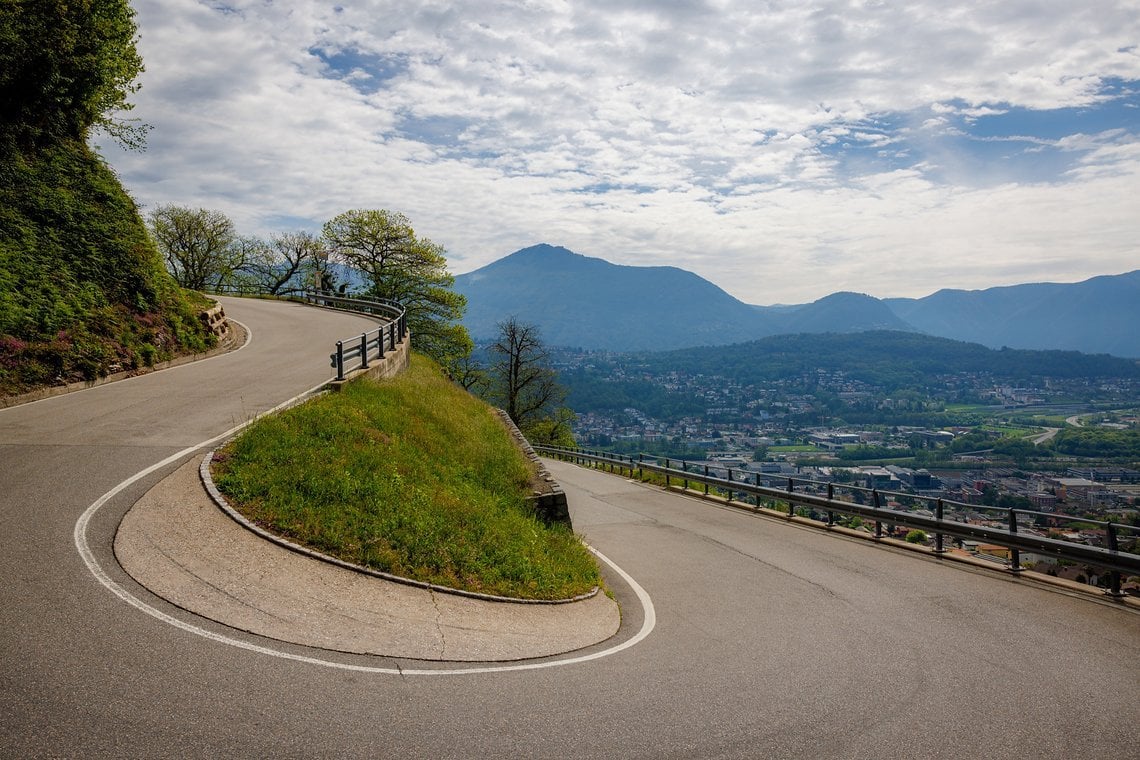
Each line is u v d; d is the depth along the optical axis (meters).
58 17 24.44
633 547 16.17
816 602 11.02
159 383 17.47
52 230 21.22
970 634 9.12
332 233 51.19
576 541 14.31
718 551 15.66
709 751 5.51
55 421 13.02
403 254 51.31
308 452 11.16
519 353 54.56
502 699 6.23
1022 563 13.41
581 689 6.73
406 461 12.79
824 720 6.26
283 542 8.52
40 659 5.46
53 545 7.54
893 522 16.06
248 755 4.64
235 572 7.68
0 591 6.50
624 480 32.53
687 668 7.72
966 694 6.98
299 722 5.21
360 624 7.38
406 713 5.64
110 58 27.00
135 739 4.64
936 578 12.66
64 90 24.66
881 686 7.20
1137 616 9.91
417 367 26.75
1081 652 8.34
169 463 10.36
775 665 7.88
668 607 10.93
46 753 4.37
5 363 15.59
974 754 5.66
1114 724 6.30
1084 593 11.30
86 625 6.11
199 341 23.47
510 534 11.95
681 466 32.44
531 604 9.59
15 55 22.64
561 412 58.22
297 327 31.86
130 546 7.73
